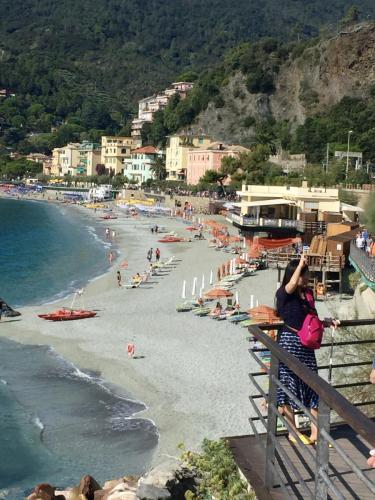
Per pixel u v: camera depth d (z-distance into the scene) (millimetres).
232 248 89188
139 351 41406
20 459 26391
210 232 113875
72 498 16188
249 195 89375
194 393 33844
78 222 143125
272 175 137750
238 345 41938
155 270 73438
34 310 53781
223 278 63594
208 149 169750
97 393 34375
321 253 57906
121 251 95375
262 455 8820
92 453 27141
